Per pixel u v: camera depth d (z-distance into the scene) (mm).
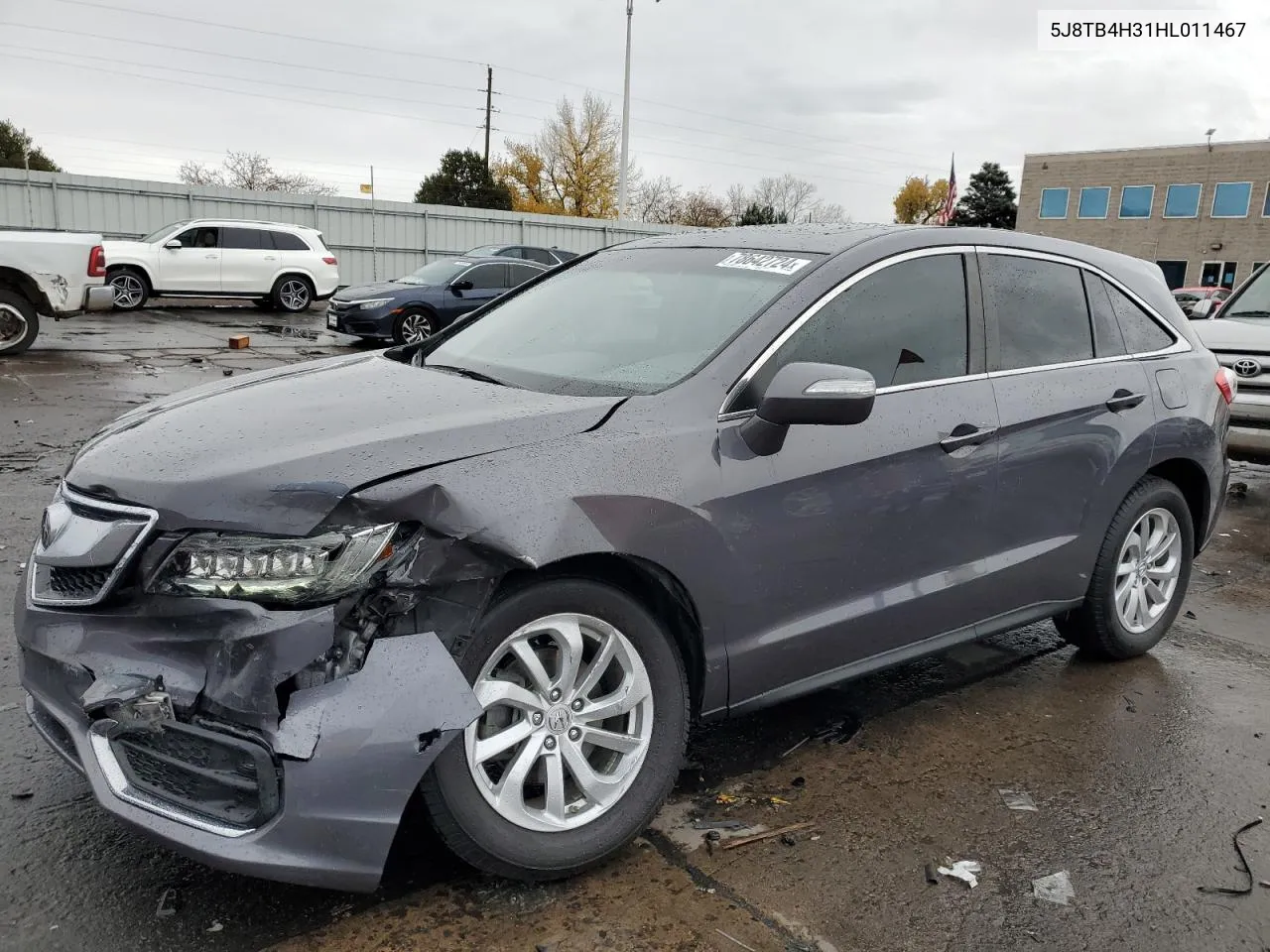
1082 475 4129
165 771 2484
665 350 3301
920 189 81938
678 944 2611
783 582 3166
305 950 2518
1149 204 53375
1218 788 3576
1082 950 2686
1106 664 4691
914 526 3508
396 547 2455
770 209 71750
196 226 21219
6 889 2689
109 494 2559
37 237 12359
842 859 3029
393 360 3850
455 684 2477
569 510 2652
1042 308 4113
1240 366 8461
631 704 2889
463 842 2631
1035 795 3467
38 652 2588
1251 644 5070
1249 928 2807
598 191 67062
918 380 3566
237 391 3301
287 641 2330
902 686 4336
